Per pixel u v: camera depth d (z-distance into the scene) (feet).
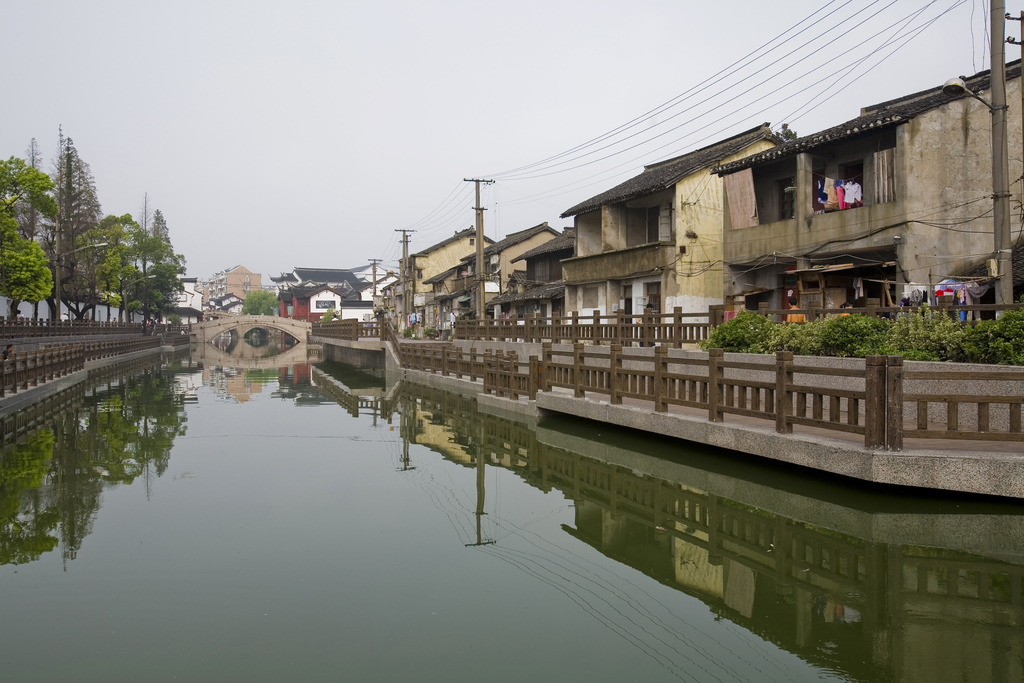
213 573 25.63
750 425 36.91
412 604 23.04
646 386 45.14
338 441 54.44
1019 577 24.25
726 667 18.40
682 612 22.31
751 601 22.97
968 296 52.65
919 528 28.96
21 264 104.27
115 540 29.37
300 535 30.27
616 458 45.21
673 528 31.09
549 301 123.95
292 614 22.17
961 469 27.84
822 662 18.60
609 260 94.63
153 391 93.20
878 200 60.34
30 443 52.54
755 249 73.05
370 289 385.29
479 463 45.83
